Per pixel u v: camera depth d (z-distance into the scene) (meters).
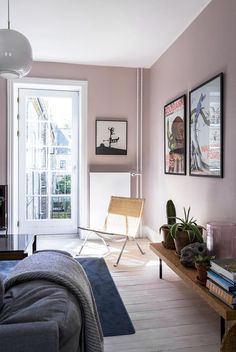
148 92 4.36
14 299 1.00
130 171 4.34
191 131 2.96
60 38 3.36
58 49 3.67
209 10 2.62
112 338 1.82
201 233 2.51
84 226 4.21
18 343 0.79
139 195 4.36
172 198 3.46
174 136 3.37
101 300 2.33
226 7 2.36
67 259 1.45
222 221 2.42
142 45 3.55
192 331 1.91
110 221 3.69
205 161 2.68
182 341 1.80
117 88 4.28
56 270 1.21
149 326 1.96
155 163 4.06
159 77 3.91
